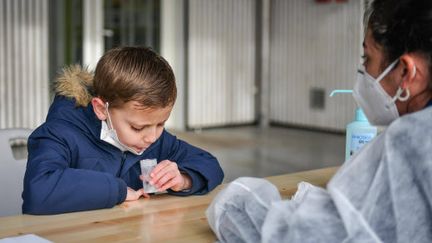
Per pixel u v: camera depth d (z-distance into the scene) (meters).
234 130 7.71
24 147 5.47
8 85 6.05
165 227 1.20
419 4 0.83
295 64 7.94
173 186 1.46
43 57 6.22
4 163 1.68
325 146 6.49
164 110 1.36
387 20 0.86
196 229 1.19
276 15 8.09
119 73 1.33
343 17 7.27
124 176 1.56
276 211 0.90
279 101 8.21
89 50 6.54
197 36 7.43
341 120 7.48
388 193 0.79
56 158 1.40
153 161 1.50
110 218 1.26
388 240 0.80
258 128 7.96
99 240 1.11
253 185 1.05
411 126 0.80
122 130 1.40
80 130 1.50
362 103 1.00
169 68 1.37
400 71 0.88
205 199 1.46
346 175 0.83
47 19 6.20
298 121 8.02
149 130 1.39
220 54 7.73
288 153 6.00
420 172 0.78
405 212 0.79
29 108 6.21
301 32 7.80
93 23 6.55
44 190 1.28
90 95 1.53
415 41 0.84
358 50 7.13
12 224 1.20
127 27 6.84
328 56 7.52
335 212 0.84
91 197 1.31
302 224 0.85
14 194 1.69
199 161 1.57
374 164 0.82
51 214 1.29
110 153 1.52
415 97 0.89
